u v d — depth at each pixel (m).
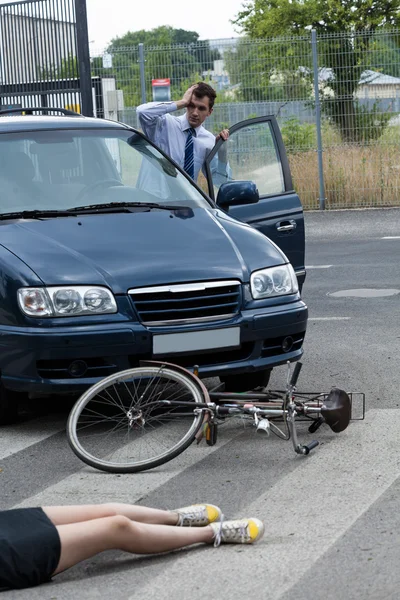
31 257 7.31
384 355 9.67
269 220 9.71
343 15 42.44
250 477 6.30
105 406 7.34
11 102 22.28
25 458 6.96
